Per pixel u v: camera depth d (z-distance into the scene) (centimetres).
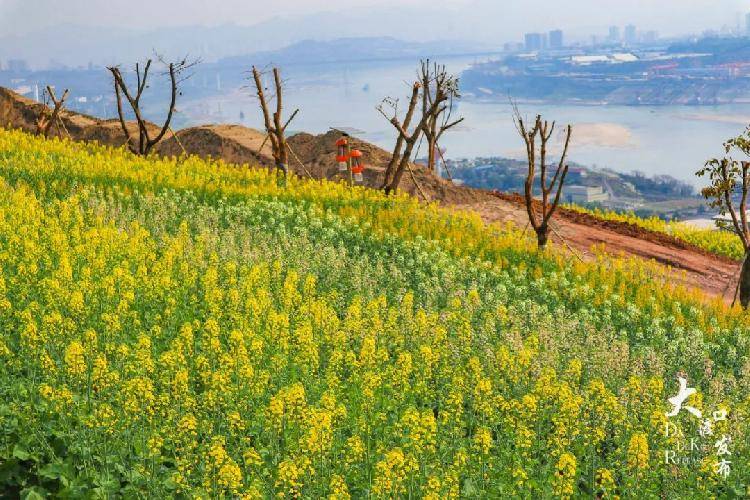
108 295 1661
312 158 4038
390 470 1080
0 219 2148
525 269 2548
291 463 1084
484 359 1602
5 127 4809
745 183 2622
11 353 1362
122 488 1140
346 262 2325
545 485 1220
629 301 2403
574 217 3772
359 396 1402
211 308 1686
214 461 1128
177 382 1237
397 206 3094
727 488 1290
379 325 1720
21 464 1174
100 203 2564
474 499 1170
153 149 4022
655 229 4281
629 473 1285
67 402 1198
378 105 3441
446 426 1387
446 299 2145
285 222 2727
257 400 1345
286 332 1561
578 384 1614
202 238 2211
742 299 2645
